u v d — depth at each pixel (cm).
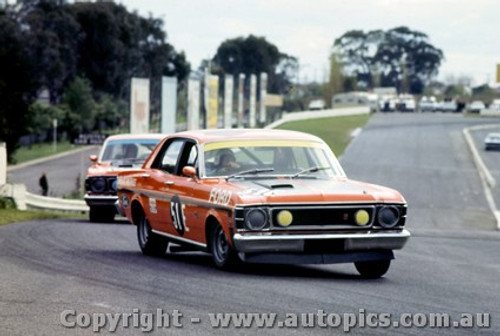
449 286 2703
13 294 2333
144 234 3453
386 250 2798
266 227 2686
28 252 3347
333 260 2727
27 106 10369
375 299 2348
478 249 4447
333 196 2720
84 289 2423
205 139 3086
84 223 5462
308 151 3072
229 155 3020
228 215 2741
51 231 4456
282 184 2800
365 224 2741
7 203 6869
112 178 5572
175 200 3116
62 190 14400
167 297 2308
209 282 2578
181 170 3169
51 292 2372
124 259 3200
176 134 3319
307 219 2703
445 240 5141
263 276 2739
